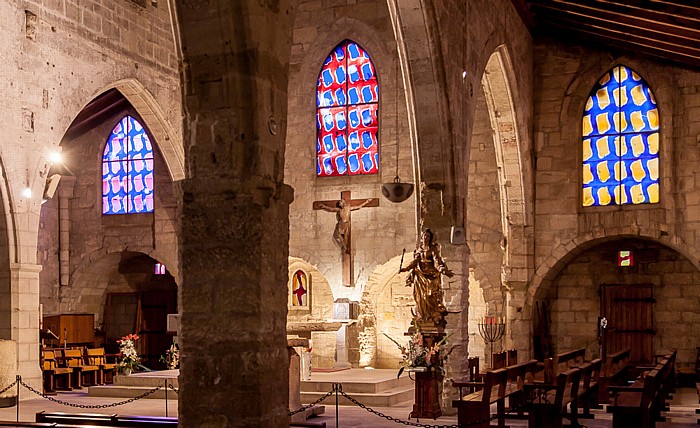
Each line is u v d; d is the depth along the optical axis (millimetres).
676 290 22281
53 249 25453
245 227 7840
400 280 23734
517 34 20781
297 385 13883
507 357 17797
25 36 17453
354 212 23375
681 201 21109
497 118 20969
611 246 22875
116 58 20141
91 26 19344
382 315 23875
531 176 22281
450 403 14805
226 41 7949
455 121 15531
